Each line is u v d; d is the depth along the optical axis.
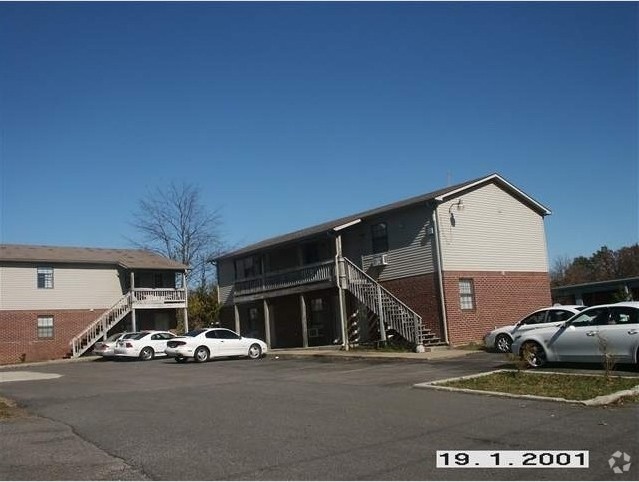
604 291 36.16
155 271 42.97
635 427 8.91
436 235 26.78
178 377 20.08
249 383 17.08
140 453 8.59
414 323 25.12
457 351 23.75
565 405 10.92
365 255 30.48
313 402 12.60
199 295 47.09
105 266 40.97
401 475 6.99
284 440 8.96
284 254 37.31
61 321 38.59
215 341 27.42
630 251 63.81
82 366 29.55
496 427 9.29
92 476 7.50
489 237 28.56
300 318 35.78
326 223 37.31
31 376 23.83
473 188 28.38
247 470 7.43
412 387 14.16
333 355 25.72
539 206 30.52
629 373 14.19
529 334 16.59
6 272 37.06
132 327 40.00
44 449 9.12
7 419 12.22
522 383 13.46
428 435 8.91
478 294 27.56
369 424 9.88
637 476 6.70
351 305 31.66
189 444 9.01
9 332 36.59
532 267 29.98
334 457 7.86
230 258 40.47
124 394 15.80
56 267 38.97
